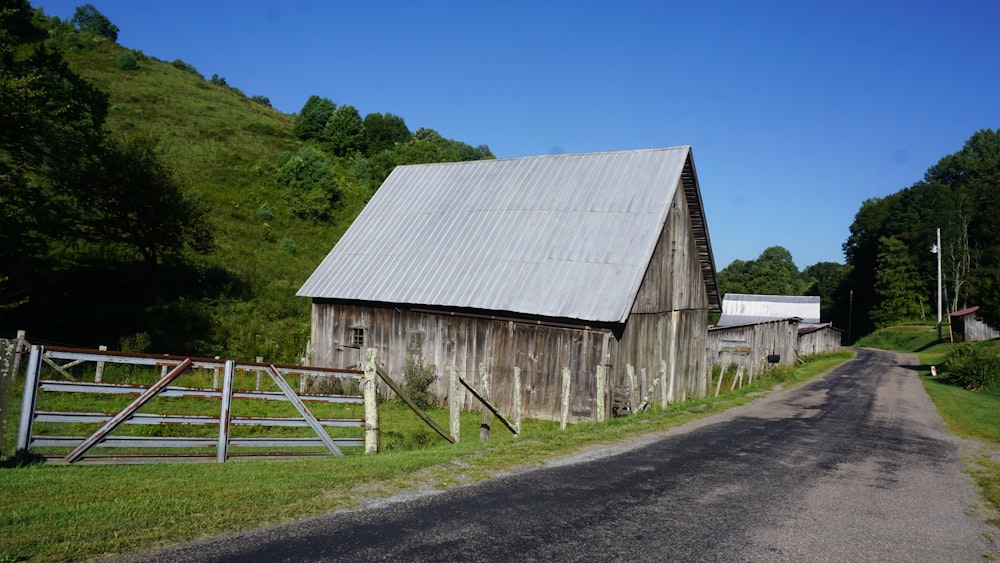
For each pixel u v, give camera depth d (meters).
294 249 46.19
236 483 7.62
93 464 8.36
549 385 19.70
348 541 6.00
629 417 16.64
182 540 5.69
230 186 54.75
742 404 20.86
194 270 36.75
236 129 71.31
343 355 24.00
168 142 60.16
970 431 17.34
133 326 27.59
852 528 7.59
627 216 21.50
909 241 99.62
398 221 26.00
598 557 6.02
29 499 6.34
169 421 9.25
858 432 15.96
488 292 20.98
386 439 13.34
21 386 15.93
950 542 7.32
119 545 5.42
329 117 81.25
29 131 22.75
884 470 11.35
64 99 32.62
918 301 97.75
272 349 27.86
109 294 30.84
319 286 24.48
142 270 34.56
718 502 8.34
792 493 9.13
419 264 23.39
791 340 48.81
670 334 23.47
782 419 17.62
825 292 131.50
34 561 4.93
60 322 26.25
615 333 19.16
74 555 5.13
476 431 16.31
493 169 26.38
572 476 9.34
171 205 32.41
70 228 32.31
